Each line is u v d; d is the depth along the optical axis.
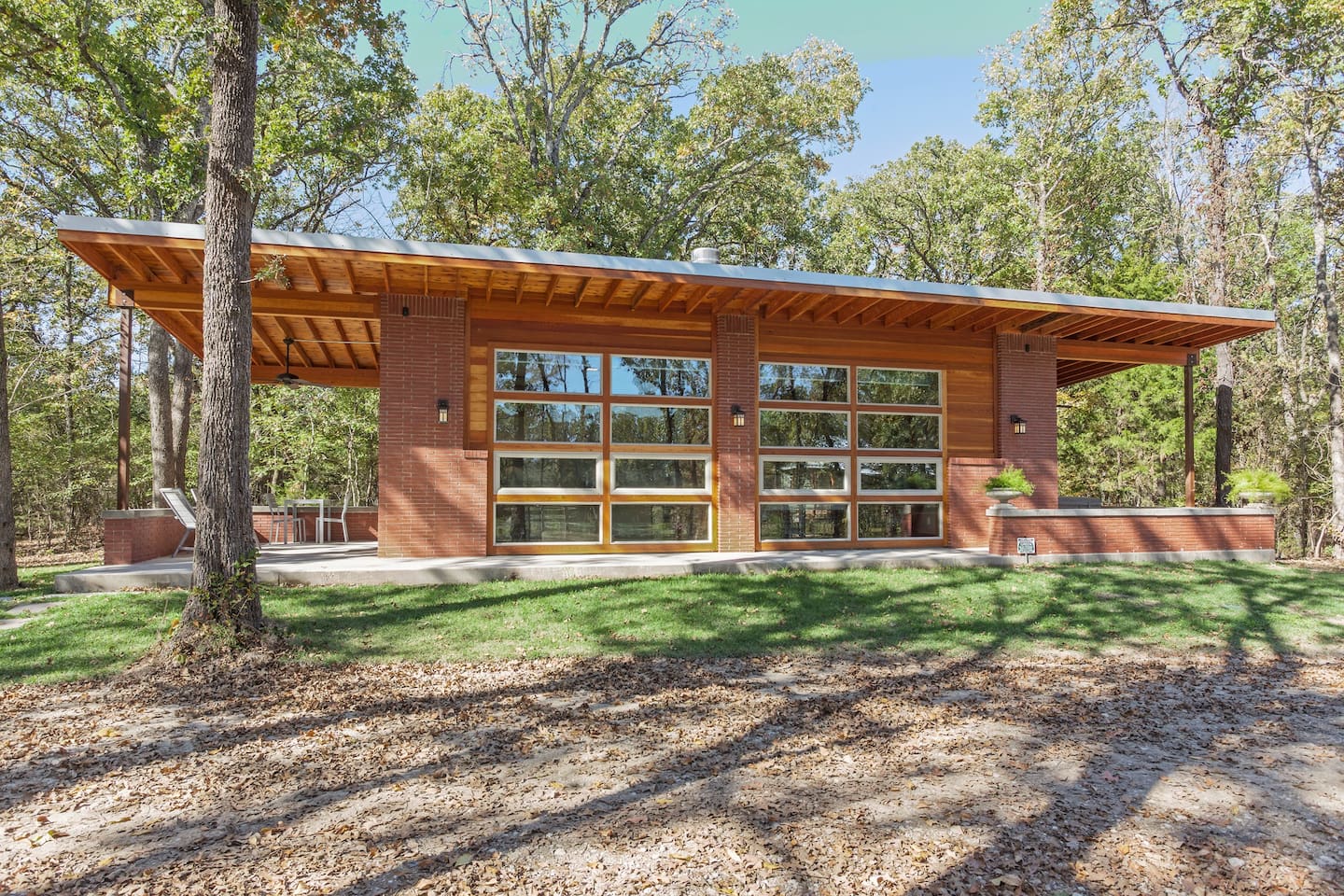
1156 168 26.77
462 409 11.41
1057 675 6.89
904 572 10.96
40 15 14.04
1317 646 7.96
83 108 16.94
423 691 6.18
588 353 12.19
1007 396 13.86
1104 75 24.14
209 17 7.24
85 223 8.89
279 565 10.22
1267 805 4.21
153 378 17.05
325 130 17.67
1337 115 15.34
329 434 26.17
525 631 7.93
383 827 3.86
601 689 6.28
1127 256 25.83
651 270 10.66
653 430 12.41
